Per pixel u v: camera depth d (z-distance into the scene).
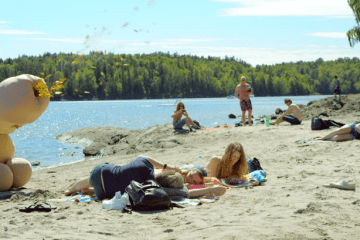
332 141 10.54
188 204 5.52
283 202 5.19
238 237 3.73
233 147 6.88
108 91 175.50
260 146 11.67
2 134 7.43
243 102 17.25
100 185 5.97
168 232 4.12
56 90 7.26
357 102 24.34
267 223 4.19
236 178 6.92
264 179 6.86
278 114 28.64
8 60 172.75
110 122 35.44
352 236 3.70
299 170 7.55
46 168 12.17
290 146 10.73
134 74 190.00
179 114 16.47
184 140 14.77
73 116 49.66
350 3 27.23
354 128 10.40
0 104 6.82
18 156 15.44
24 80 6.96
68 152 16.59
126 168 5.86
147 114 48.38
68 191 6.71
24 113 6.93
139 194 5.25
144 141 15.64
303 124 16.66
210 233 3.95
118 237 3.98
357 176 6.68
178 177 5.93
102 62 177.62
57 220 4.71
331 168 7.45
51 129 29.88
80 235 4.02
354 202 4.97
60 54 189.38
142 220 4.70
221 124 27.25
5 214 5.12
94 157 14.91
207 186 6.35
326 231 3.84
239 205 5.26
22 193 7.07
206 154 11.28
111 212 5.17
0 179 7.18
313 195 5.44
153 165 6.21
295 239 3.63
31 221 4.67
